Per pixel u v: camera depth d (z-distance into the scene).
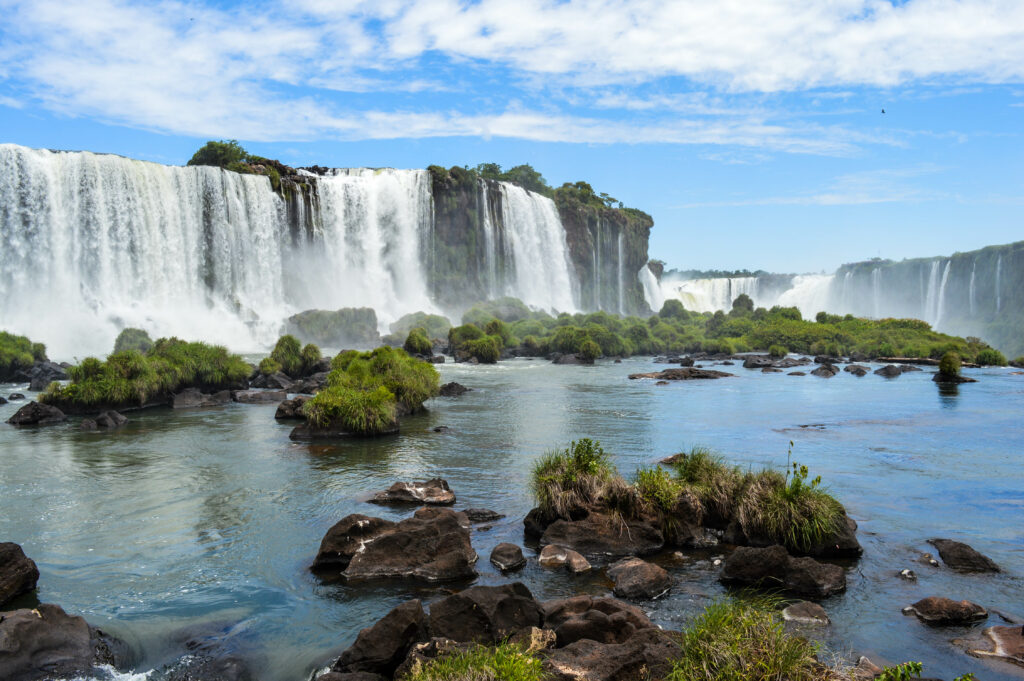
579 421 26.09
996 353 62.94
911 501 14.78
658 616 8.98
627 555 11.53
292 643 8.41
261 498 14.80
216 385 33.72
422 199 97.75
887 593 9.82
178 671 7.77
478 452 19.84
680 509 12.38
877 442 21.89
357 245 89.81
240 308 71.44
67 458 18.80
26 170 58.12
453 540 10.84
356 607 9.43
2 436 22.30
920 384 42.56
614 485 12.71
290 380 37.31
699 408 30.33
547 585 10.14
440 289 100.81
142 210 65.19
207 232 71.12
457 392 35.00
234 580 10.36
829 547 11.41
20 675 7.36
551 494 12.55
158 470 17.41
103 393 27.52
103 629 8.67
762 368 54.78
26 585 9.84
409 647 7.71
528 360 63.50
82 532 12.50
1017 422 26.45
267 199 77.62
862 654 7.90
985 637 8.28
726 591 9.93
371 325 72.44
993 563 10.84
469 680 6.62
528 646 7.65
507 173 146.62
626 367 55.97
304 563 11.05
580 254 132.38
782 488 12.24
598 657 7.21
